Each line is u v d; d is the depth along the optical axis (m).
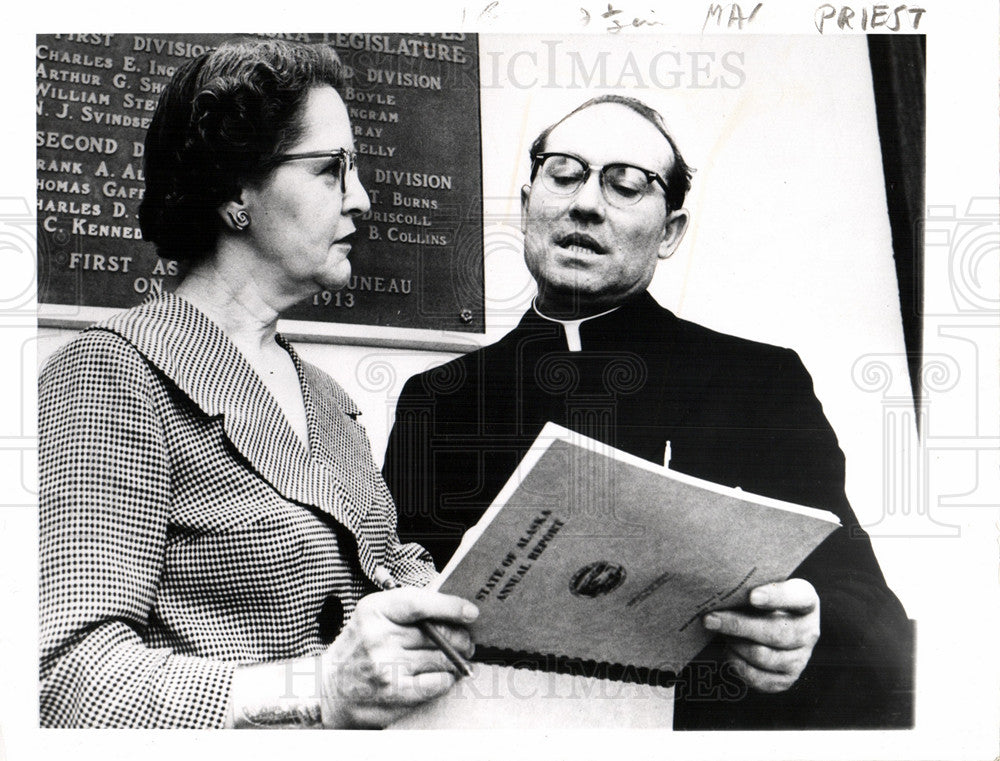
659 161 2.69
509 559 1.70
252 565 1.84
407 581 2.14
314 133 2.18
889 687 2.54
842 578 2.61
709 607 1.88
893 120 2.74
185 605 1.84
